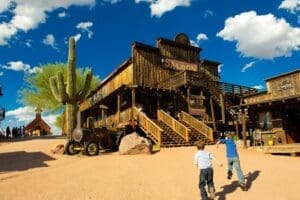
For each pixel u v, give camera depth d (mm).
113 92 24219
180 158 14039
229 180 9695
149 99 26781
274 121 19688
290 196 7621
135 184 9219
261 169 11211
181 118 25531
